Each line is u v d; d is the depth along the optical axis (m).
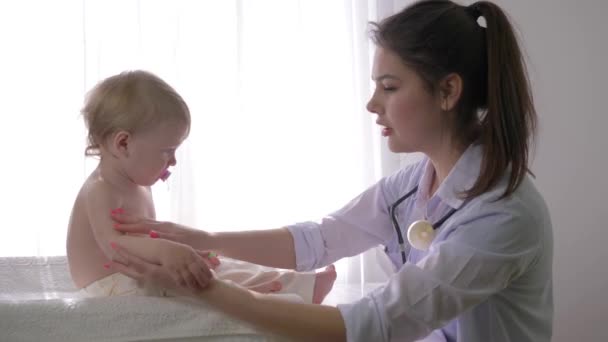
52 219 2.00
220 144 2.05
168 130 1.16
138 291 1.08
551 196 2.19
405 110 1.04
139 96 1.14
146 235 1.10
